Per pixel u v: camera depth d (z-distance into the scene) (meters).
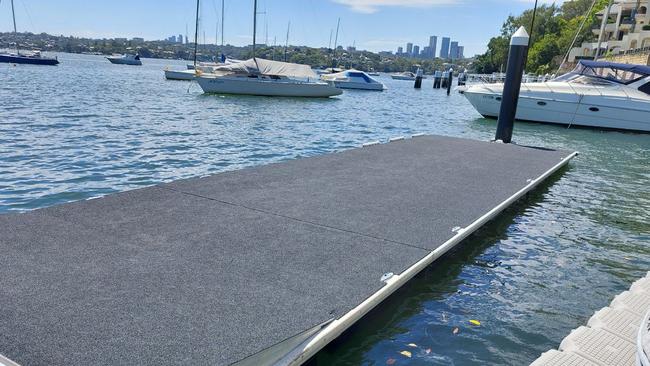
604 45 50.66
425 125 19.42
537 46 63.91
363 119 20.70
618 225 6.59
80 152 10.14
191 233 4.23
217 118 18.02
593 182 9.37
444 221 5.08
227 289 3.21
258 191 5.80
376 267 3.76
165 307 2.91
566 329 3.76
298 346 2.71
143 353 2.44
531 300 4.21
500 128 12.43
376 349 3.32
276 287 3.30
